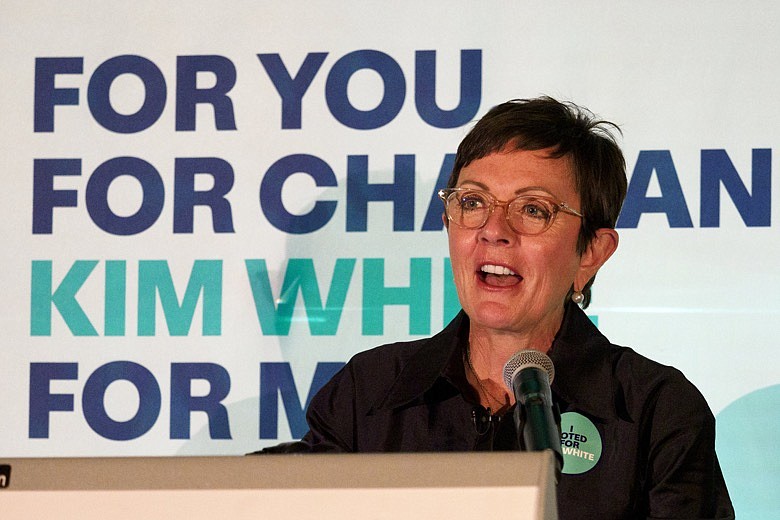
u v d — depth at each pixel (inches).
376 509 111.9
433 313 311.4
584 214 198.8
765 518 291.1
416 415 204.5
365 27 320.2
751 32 303.0
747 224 298.8
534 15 312.8
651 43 307.0
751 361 295.6
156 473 117.5
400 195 314.8
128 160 324.5
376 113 317.7
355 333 313.3
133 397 316.8
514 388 152.0
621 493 193.0
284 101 321.1
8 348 321.1
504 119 196.9
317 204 317.7
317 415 217.6
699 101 303.4
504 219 192.7
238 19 324.8
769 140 299.6
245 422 313.7
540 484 109.6
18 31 328.8
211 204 320.8
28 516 116.9
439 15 317.4
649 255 302.2
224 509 114.7
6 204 325.4
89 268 322.0
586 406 196.5
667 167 303.1
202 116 323.6
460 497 110.7
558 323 207.3
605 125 306.5
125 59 327.3
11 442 318.7
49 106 326.6
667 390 199.5
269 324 315.6
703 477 192.7
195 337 317.1
